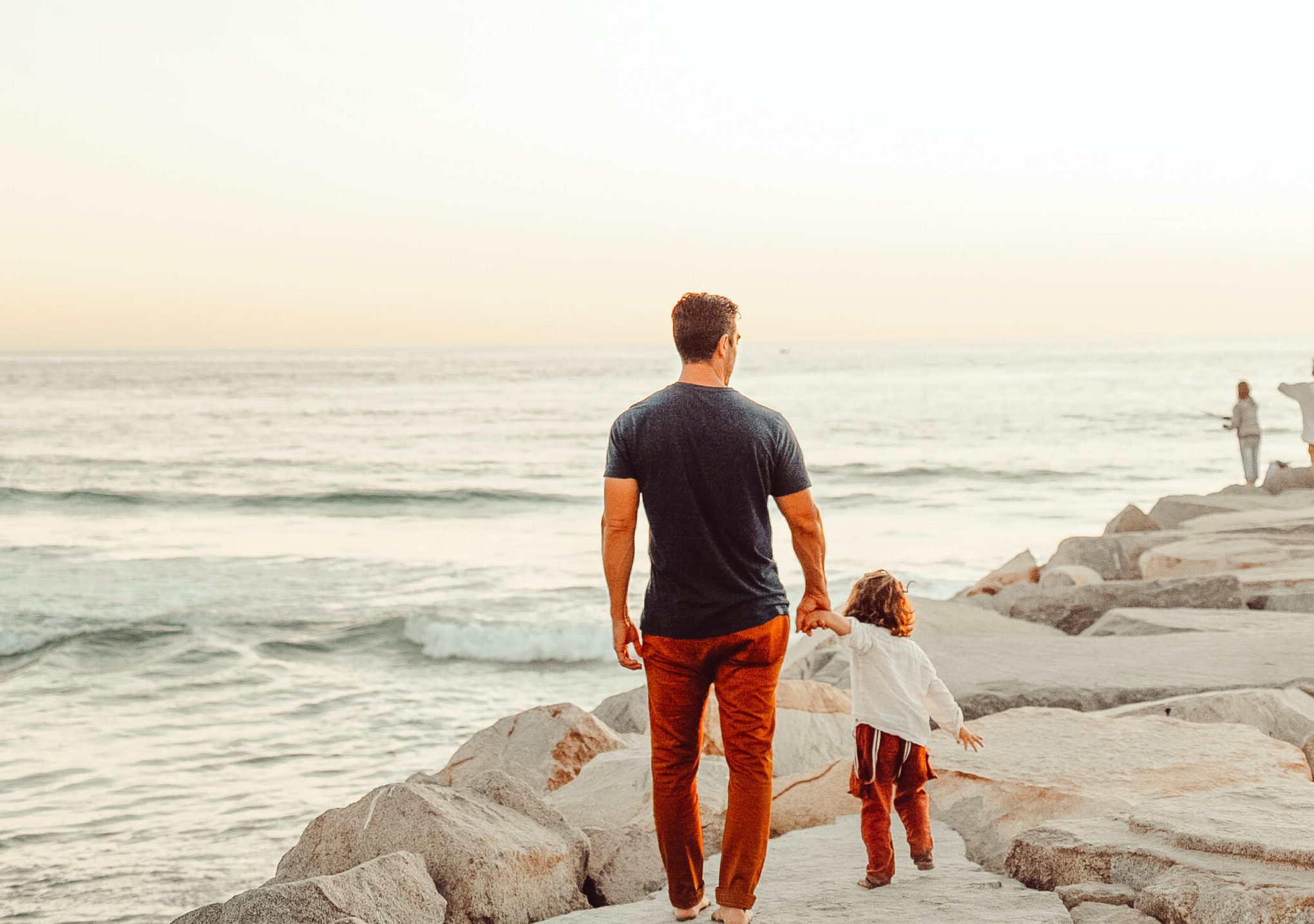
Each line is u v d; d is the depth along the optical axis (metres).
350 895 3.59
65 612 18.94
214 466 46.31
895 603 4.04
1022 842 4.05
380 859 3.82
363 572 23.33
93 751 10.73
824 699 7.28
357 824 4.29
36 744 11.00
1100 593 11.30
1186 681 7.90
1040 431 62.34
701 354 3.40
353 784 9.76
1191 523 15.99
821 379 134.75
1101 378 130.88
